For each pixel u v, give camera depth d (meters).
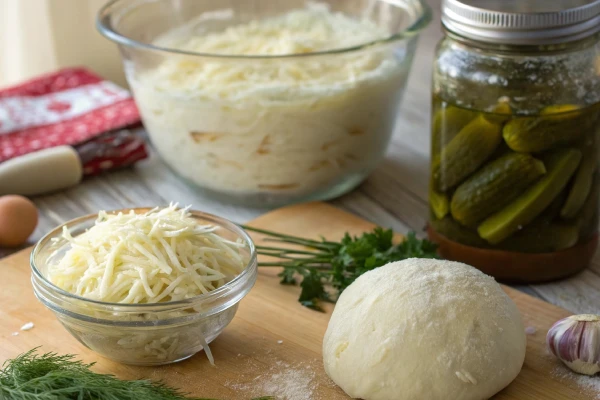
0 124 0.92
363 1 0.92
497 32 0.68
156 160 0.94
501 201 0.71
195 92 0.79
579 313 0.71
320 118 0.79
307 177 0.82
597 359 0.64
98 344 0.64
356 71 0.80
